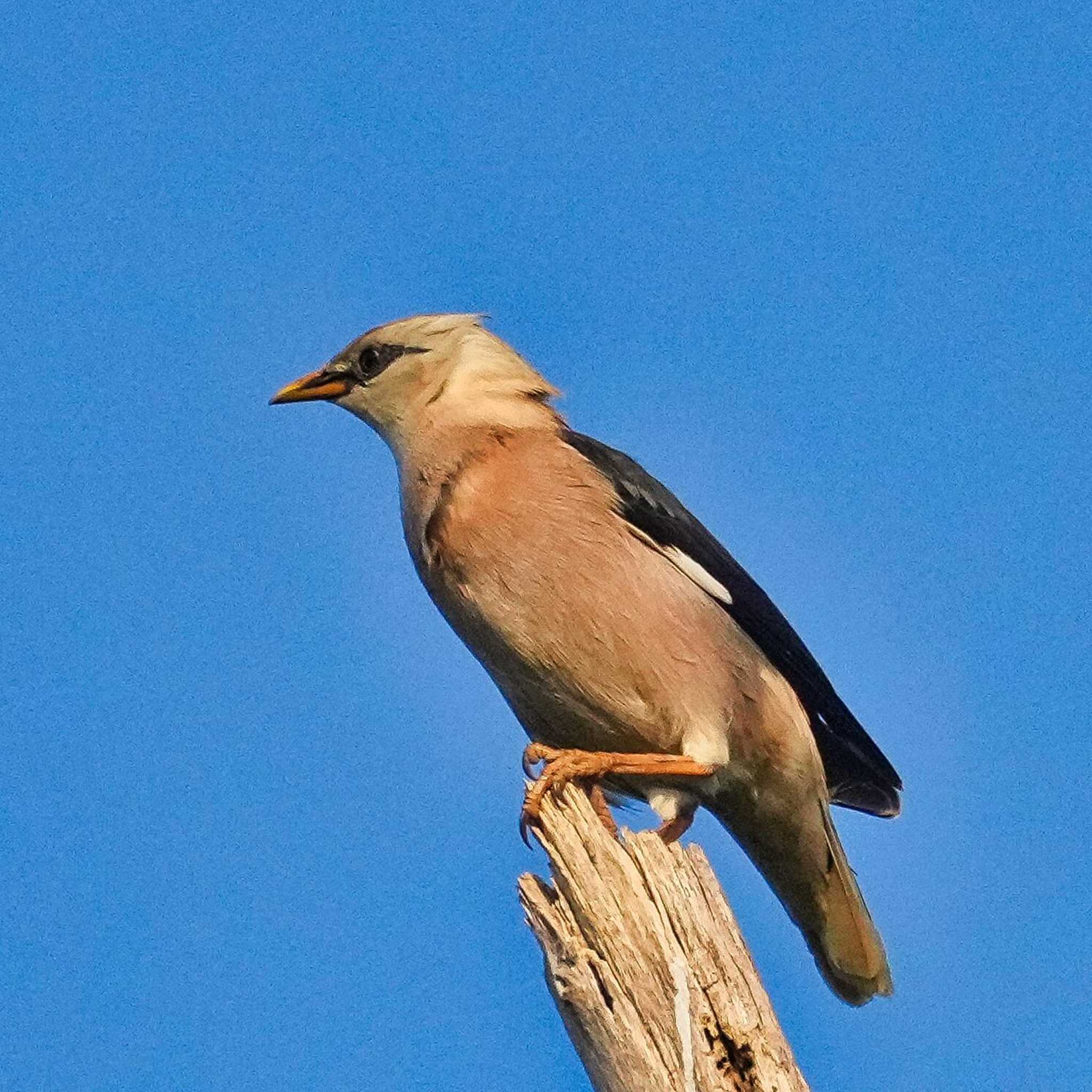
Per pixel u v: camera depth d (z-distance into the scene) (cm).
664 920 765
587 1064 759
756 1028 741
